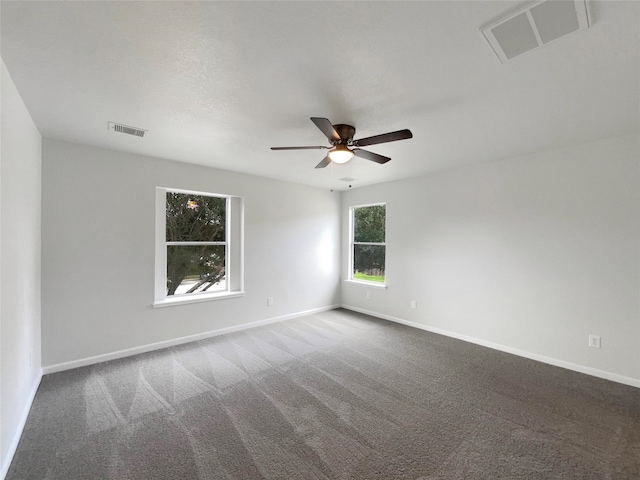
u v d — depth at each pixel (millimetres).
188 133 2832
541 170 3355
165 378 2920
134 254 3500
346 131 2557
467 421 2262
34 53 1637
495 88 2004
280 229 4906
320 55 1654
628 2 1263
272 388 2744
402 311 4820
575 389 2736
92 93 2084
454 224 4160
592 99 2145
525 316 3488
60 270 3047
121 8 1316
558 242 3240
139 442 2010
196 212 4203
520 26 1419
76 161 3135
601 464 1838
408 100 2170
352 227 5785
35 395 2574
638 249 2770
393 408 2434
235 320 4387
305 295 5281
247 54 1647
